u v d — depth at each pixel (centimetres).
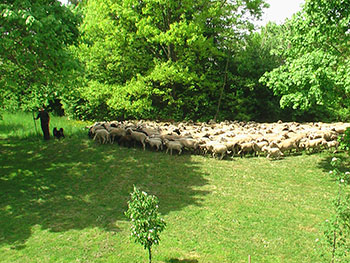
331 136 1576
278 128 1809
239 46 2489
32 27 948
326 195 1021
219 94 2645
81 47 2159
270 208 923
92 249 714
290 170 1272
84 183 1130
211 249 711
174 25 1922
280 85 1305
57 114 2973
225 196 1009
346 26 1166
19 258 681
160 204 950
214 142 1440
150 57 2286
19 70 1255
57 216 880
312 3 1175
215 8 2175
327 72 1128
